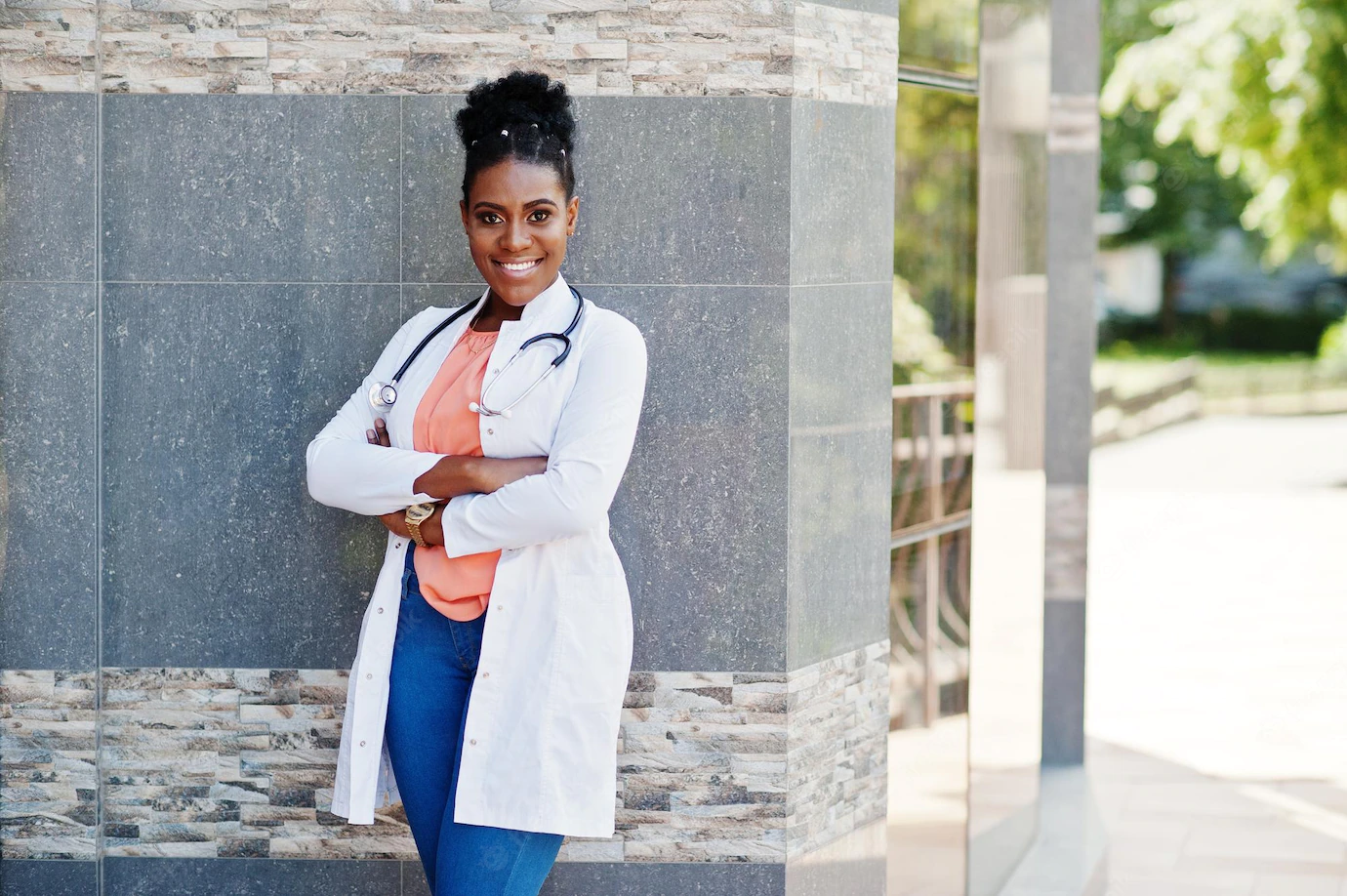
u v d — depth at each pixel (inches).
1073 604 230.7
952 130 159.9
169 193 126.1
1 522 127.6
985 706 176.7
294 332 126.9
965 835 169.3
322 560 128.7
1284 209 725.9
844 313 131.9
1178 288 1395.2
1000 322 181.2
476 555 108.8
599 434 105.0
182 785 131.1
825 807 134.0
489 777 107.5
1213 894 185.2
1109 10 884.6
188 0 124.0
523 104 107.3
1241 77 681.6
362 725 112.0
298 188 125.6
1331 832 209.3
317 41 124.1
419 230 125.6
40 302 126.0
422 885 131.6
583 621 108.1
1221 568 424.2
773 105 122.2
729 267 123.7
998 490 181.3
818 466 129.4
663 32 122.0
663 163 123.1
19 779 130.0
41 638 128.5
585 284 124.3
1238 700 283.3
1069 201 223.5
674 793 128.3
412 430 111.5
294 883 131.7
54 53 124.0
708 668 127.0
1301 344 1300.4
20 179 125.0
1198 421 874.1
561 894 129.3
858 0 130.4
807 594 129.1
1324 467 651.5
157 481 128.6
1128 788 229.9
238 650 129.8
